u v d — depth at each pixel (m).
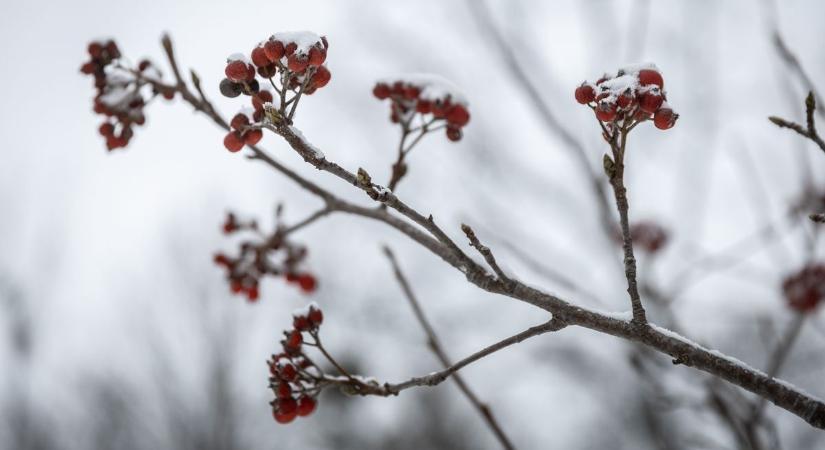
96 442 12.52
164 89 2.37
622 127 1.50
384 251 2.55
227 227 2.92
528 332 1.64
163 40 2.31
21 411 11.99
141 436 12.44
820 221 1.56
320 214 2.64
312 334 1.88
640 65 1.56
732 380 1.41
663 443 2.93
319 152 1.50
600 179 3.48
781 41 2.23
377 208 2.41
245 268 2.91
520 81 3.81
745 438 2.53
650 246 3.46
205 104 2.38
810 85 2.24
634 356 2.98
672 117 1.49
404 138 2.34
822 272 2.84
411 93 2.30
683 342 1.47
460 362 1.71
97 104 2.34
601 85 1.53
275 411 1.87
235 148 1.77
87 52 2.36
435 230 1.59
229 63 1.70
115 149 2.38
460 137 2.32
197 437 11.70
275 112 1.51
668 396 2.79
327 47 1.58
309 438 11.33
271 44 1.53
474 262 1.64
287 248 2.96
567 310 1.58
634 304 1.50
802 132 1.59
